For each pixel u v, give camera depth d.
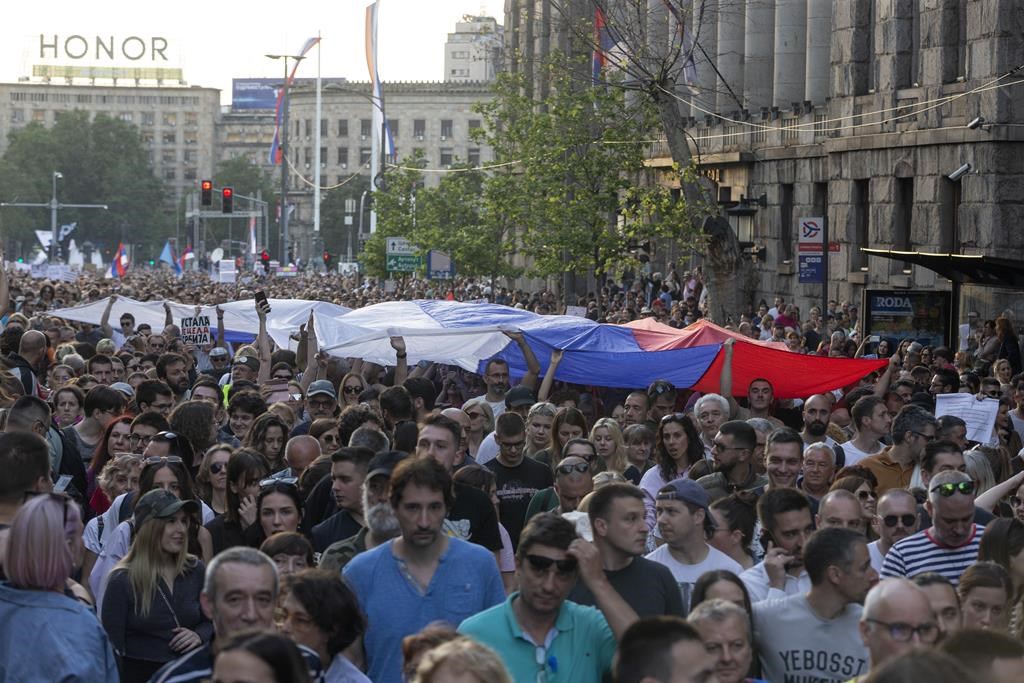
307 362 29.61
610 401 28.00
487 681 7.17
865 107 52.97
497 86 63.12
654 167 59.22
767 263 60.84
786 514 11.66
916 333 36.12
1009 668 7.15
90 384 23.02
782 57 63.38
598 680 9.80
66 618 9.92
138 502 12.16
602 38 60.94
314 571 9.41
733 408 22.59
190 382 28.67
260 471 13.52
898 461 16.64
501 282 104.81
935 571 12.20
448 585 10.76
